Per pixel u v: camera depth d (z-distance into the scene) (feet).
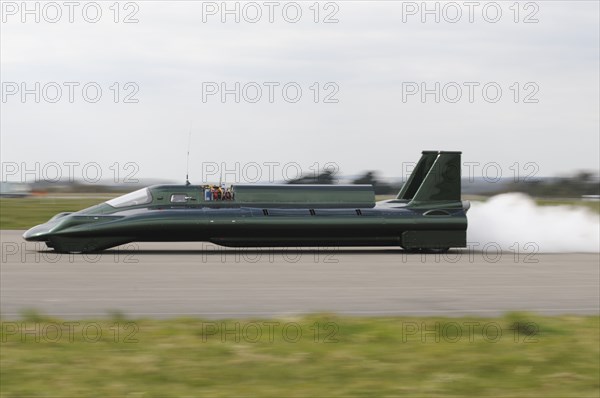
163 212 155.33
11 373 58.65
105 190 471.62
